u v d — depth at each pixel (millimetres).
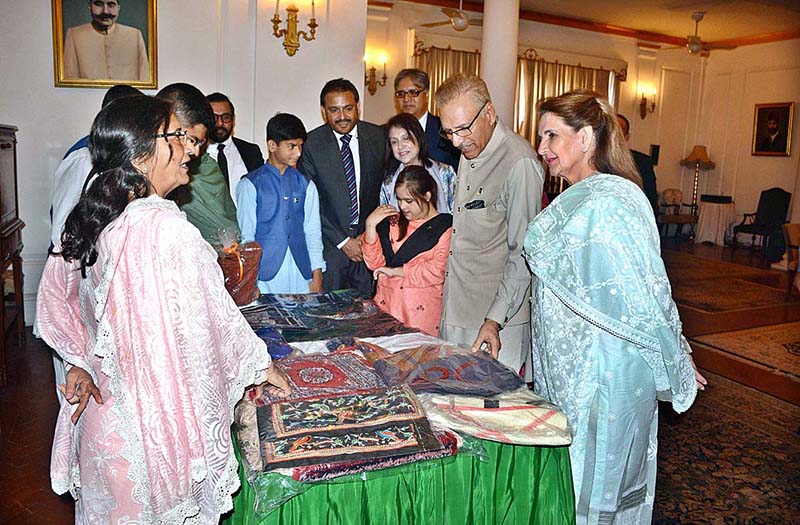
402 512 1361
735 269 8203
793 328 5363
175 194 2330
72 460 1419
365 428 1340
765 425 3367
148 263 1176
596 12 8953
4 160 3738
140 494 1217
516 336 2363
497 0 5371
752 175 10453
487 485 1443
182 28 4461
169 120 1253
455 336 2480
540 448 1491
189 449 1205
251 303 2301
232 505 1274
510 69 5461
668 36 10367
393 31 8422
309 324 2070
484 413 1432
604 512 1612
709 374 4184
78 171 2121
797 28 9609
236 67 4523
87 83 4410
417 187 2596
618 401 1576
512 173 2221
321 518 1291
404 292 2627
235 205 2912
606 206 1505
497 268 2396
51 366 3857
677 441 3143
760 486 2713
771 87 10117
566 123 1611
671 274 7746
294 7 4473
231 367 1289
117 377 1192
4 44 4293
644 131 10656
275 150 2779
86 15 4340
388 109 8547
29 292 4574
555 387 1642
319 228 2949
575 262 1535
